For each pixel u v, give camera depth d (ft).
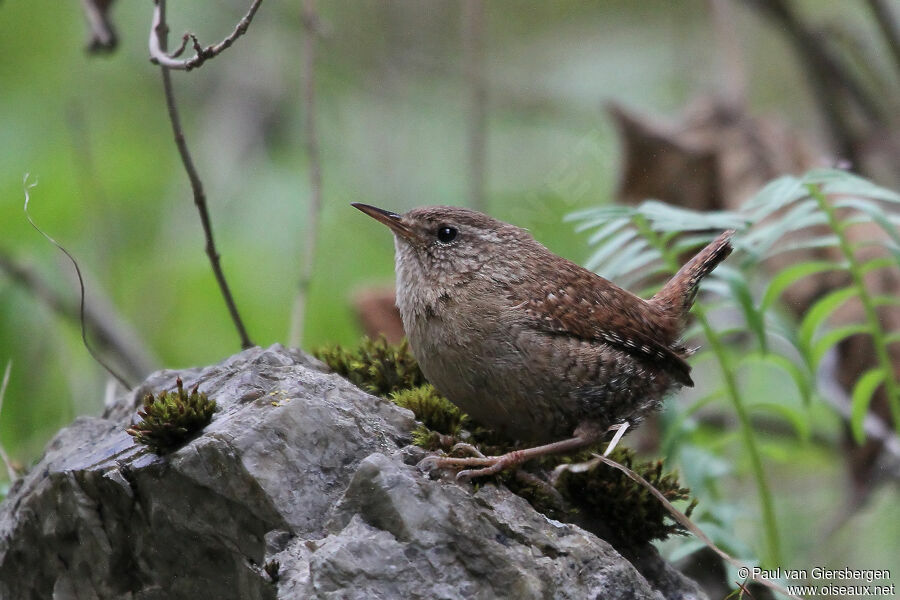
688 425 28.68
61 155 48.14
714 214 25.99
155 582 19.30
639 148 39.32
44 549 20.25
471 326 21.79
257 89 53.21
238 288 44.62
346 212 49.26
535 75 55.83
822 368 36.73
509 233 23.32
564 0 59.21
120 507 19.06
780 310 39.27
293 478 18.19
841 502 37.37
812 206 26.45
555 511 20.86
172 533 18.76
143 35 53.21
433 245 23.03
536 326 21.77
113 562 19.43
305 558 17.24
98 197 43.01
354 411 19.65
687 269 25.50
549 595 17.52
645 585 18.58
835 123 44.32
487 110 50.44
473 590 17.35
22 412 34.78
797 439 39.14
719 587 27.12
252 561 18.11
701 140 39.29
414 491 17.66
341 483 18.51
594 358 21.91
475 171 40.88
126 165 48.78
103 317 38.27
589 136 45.21
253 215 48.39
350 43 53.57
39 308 36.11
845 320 36.27
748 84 52.42
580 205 43.19
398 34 54.75
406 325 23.16
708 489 29.17
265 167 50.57
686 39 54.34
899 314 35.81
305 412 18.74
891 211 42.47
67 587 20.17
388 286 35.40
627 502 21.24
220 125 52.03
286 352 22.38
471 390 22.00
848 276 36.32
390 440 19.74
